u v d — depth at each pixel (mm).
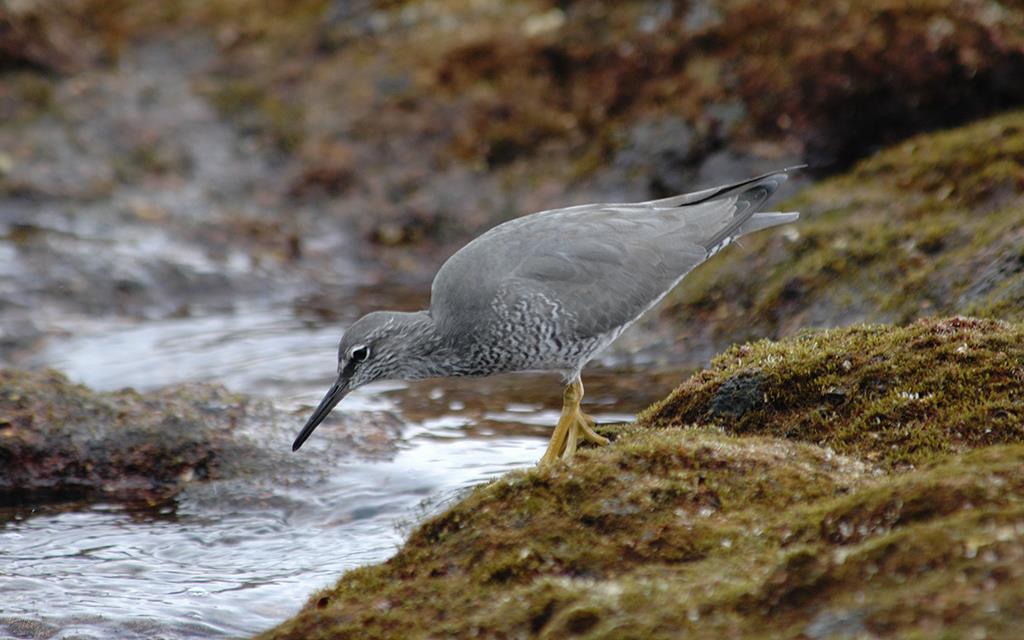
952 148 16719
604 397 14555
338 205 21578
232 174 21938
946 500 7266
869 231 15812
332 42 23859
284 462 12773
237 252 20750
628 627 6859
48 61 23266
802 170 19203
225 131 22500
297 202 21672
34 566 10758
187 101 22891
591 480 8625
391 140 22094
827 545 7477
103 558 10961
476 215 20953
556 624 7113
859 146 19297
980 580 6277
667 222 12172
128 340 18125
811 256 15969
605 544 8133
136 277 19688
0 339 17859
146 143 22156
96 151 21891
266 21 24656
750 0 20734
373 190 21641
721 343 15875
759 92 19938
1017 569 6258
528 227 11883
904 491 7488
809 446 9141
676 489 8500
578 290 11500
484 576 8031
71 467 12609
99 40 24172
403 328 11789
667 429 9844
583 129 21172
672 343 16281
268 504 12125
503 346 11570
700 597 7016
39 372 13742
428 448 13266
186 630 9438
